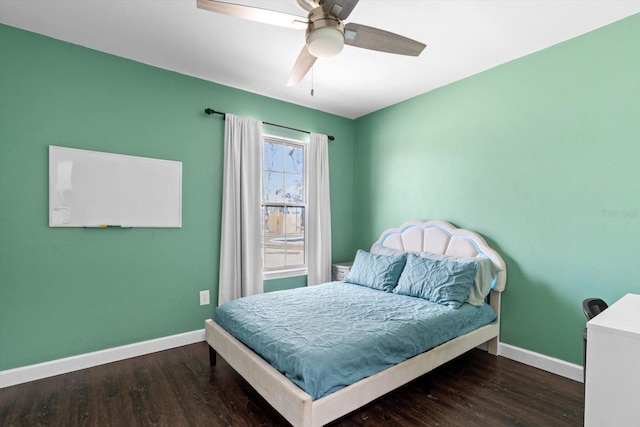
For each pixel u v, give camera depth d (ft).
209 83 10.73
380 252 12.20
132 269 9.30
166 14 7.20
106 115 8.89
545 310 8.54
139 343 9.39
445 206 10.98
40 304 8.01
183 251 10.20
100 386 7.61
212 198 10.80
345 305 8.34
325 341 6.00
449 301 8.35
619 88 7.32
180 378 8.00
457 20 7.32
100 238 8.80
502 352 9.34
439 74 10.15
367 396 5.72
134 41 8.34
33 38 7.94
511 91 9.24
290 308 8.07
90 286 8.66
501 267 9.18
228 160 10.89
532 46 8.45
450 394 7.30
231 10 5.27
